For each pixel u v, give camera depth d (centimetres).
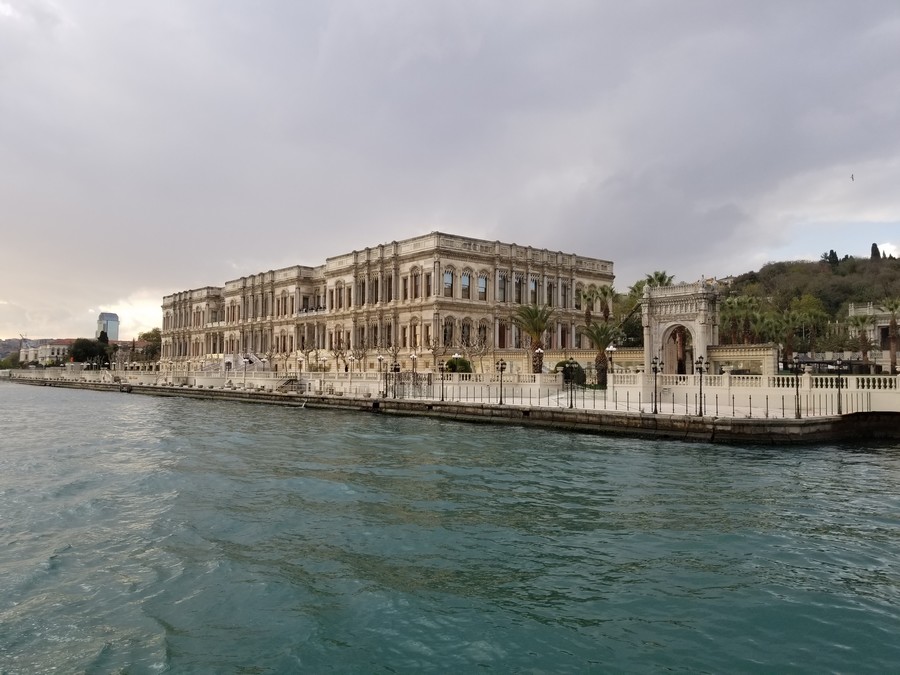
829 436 4091
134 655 1318
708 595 1603
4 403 9088
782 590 1633
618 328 7988
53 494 2725
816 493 2650
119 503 2555
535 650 1331
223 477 3055
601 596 1602
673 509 2406
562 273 10600
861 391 4253
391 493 2691
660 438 4275
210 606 1552
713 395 5050
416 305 9562
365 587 1655
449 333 9300
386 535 2097
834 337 10750
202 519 2305
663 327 6125
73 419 6400
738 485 2803
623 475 3042
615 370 6669
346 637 1391
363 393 7494
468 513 2366
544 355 8019
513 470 3189
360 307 10888
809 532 2111
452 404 5797
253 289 13900
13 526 2241
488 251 9812
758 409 4772
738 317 8962
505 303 9912
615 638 1382
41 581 1712
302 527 2195
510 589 1648
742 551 1927
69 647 1352
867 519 2262
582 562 1842
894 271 15000
